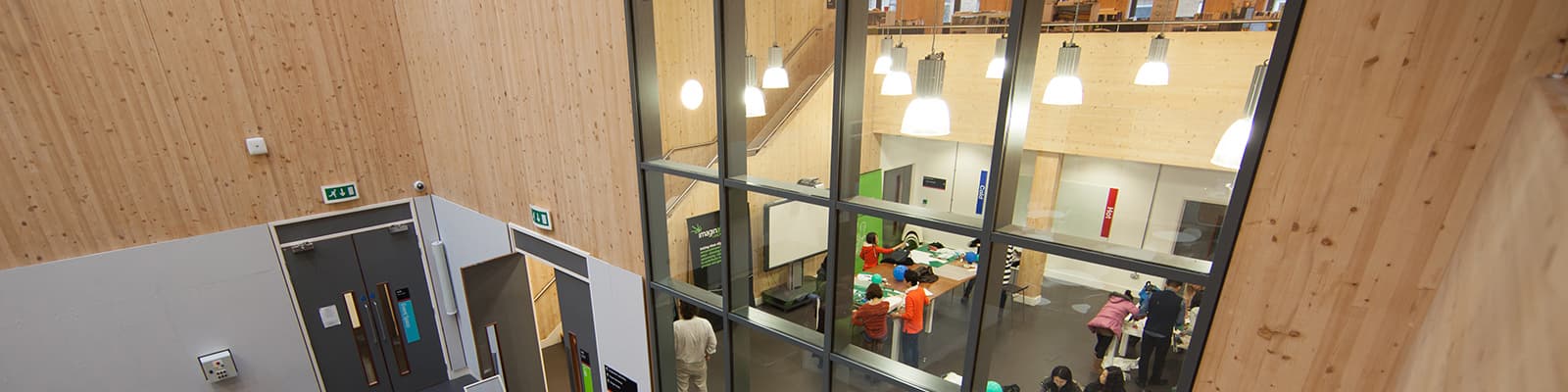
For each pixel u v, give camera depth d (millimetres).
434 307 6707
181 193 4941
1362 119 1804
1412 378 1707
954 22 6895
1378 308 1950
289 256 5613
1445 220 1755
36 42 4176
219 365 5395
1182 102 5594
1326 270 2002
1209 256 6508
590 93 4039
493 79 4773
